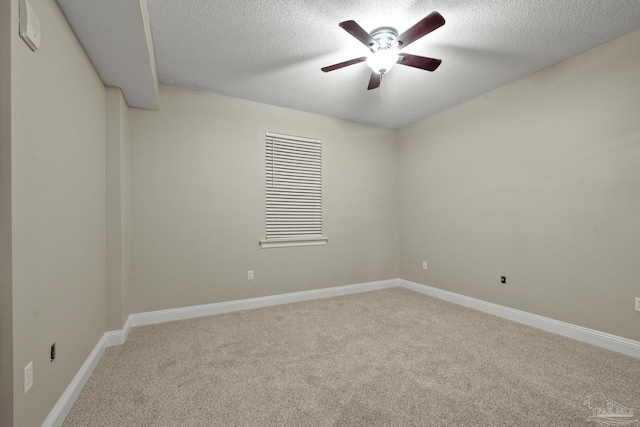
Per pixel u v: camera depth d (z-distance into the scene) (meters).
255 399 1.65
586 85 2.41
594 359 2.10
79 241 1.78
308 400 1.64
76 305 1.72
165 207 2.96
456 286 3.56
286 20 2.03
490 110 3.17
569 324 2.51
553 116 2.63
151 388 1.76
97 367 2.01
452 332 2.62
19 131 1.13
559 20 2.03
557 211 2.60
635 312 2.14
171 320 2.94
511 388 1.74
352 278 4.08
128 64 2.08
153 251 2.90
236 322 2.89
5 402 1.05
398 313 3.16
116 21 1.64
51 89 1.41
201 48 2.36
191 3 1.85
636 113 2.14
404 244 4.36
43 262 1.32
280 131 3.58
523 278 2.86
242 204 3.33
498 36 2.21
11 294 1.06
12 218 1.08
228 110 3.27
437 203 3.82
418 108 3.66
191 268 3.06
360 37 1.92
